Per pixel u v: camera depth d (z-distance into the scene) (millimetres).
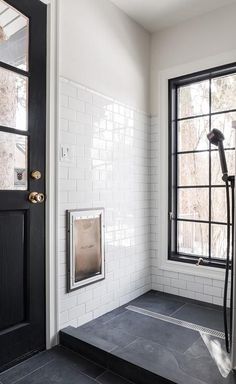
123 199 2424
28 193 1719
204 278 2434
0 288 1590
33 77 1745
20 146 1693
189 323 2053
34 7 1741
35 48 1751
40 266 1793
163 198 2666
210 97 2500
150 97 2740
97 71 2168
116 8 2355
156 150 2709
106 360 1631
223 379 1419
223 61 2338
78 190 2012
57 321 1861
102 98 2209
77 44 2006
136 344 1757
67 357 1732
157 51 2709
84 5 2062
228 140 2383
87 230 2076
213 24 2398
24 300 1715
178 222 2684
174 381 1371
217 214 2453
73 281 1961
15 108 1664
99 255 2174
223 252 2422
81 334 1813
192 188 2600
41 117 1792
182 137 2662
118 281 2373
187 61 2535
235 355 1482
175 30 2604
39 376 1547
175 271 2590
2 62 1594
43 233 1810
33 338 1749
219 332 1918
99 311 2182
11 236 1645
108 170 2271
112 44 2314
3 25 1604
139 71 2611
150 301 2473
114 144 2328
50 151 1823
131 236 2518
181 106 2670
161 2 2301
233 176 1578
